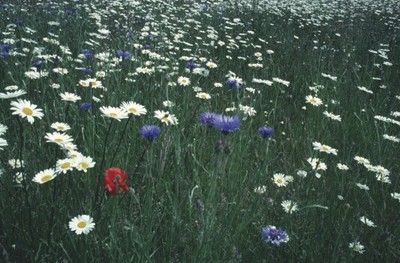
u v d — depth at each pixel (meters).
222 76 4.49
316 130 3.46
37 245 1.62
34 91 2.95
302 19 8.77
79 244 1.57
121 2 7.59
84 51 3.83
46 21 5.29
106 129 2.46
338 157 3.02
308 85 4.58
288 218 1.93
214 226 1.72
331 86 4.55
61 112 2.51
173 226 1.80
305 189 2.38
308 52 5.88
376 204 2.43
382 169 2.54
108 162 2.17
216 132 2.65
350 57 5.85
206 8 8.78
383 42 7.10
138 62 3.98
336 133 3.44
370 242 2.06
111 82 3.25
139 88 3.46
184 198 1.83
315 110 3.81
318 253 1.96
